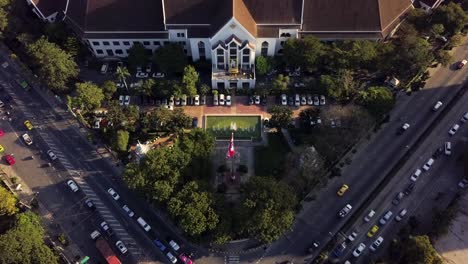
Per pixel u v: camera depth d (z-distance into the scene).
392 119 158.25
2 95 167.00
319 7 158.75
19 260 123.69
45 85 164.88
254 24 157.75
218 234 126.44
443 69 169.88
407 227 137.50
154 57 162.38
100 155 153.50
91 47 169.75
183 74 162.75
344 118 143.50
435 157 150.25
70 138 157.12
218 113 160.62
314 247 134.75
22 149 154.88
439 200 143.00
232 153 132.12
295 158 138.38
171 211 128.38
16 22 172.50
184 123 153.62
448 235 136.62
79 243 137.88
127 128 153.88
